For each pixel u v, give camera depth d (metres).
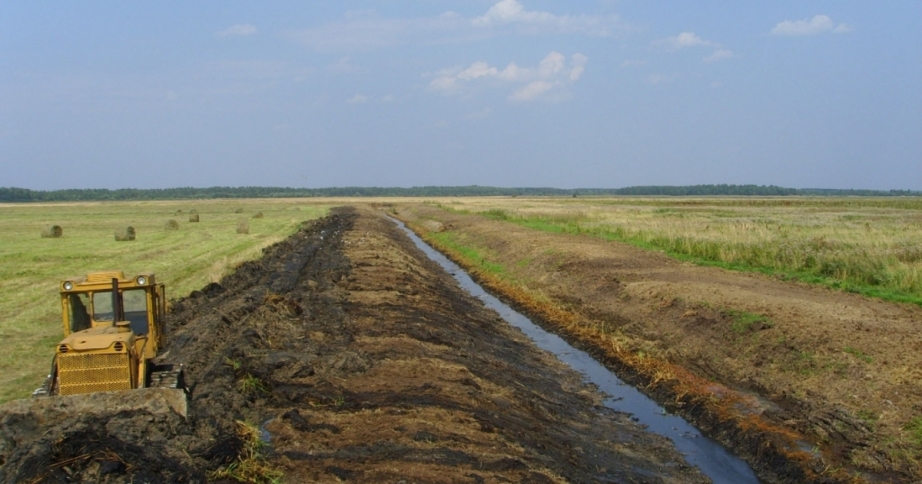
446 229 53.81
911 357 12.48
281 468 8.33
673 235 31.39
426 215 71.88
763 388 13.42
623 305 20.72
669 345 16.89
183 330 15.72
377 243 37.75
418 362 13.62
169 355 13.16
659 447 11.59
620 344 17.47
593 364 16.98
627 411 13.51
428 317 18.48
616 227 39.09
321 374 12.45
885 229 33.00
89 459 7.16
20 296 20.62
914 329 14.29
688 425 12.78
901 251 22.28
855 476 9.83
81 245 36.22
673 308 18.70
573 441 11.33
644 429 12.50
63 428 7.61
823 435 11.00
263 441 9.29
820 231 31.70
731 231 31.20
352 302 19.64
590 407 13.68
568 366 16.72
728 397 13.23
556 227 43.12
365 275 24.91
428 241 50.81
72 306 9.72
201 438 8.29
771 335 14.96
